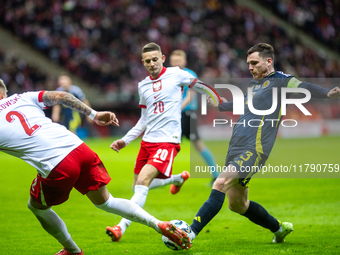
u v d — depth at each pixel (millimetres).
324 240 6238
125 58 37594
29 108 5133
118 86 35406
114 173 14531
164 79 7141
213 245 6070
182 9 45094
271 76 6031
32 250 5871
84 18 38281
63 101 5266
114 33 38625
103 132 31094
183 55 10883
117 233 6301
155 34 40719
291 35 51812
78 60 35844
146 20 41781
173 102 7098
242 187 5875
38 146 4938
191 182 12766
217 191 5629
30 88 31719
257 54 6055
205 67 40250
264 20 50438
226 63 42125
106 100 32062
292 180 12914
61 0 38188
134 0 42594
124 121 32062
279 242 6160
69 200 10055
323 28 54531
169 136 7012
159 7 43906
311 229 6973
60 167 4922
